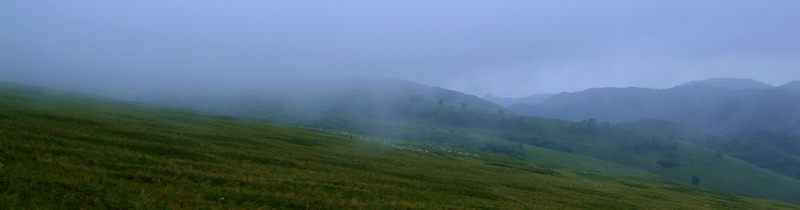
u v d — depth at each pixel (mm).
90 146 48531
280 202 37531
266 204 36406
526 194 67000
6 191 27438
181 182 38625
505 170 110875
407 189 54719
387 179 60188
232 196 36750
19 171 32094
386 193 49594
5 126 49594
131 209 28891
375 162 80125
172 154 53438
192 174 42062
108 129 64188
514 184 77938
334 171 60812
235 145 71688
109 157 44000
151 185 35969
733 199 123500
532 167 138375
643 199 85375
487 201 55000
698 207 86812
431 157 114500
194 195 35031
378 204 42906
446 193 56375
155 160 46750
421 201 48219
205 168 46906
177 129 81250
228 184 40844
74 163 39062
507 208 51781
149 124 82625
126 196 31297
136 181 36625
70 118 67875
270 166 56656
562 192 77062
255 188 41125
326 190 45531
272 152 70938
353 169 66125
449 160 114625
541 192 73188
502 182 78688
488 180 78625
